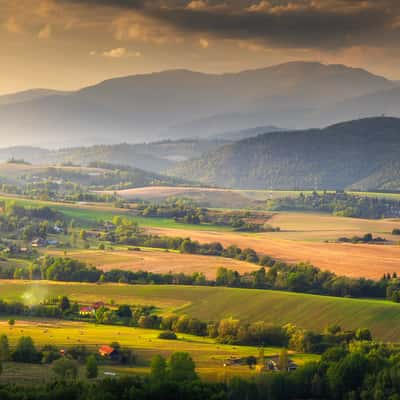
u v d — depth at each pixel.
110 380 167.00
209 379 180.25
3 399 152.50
